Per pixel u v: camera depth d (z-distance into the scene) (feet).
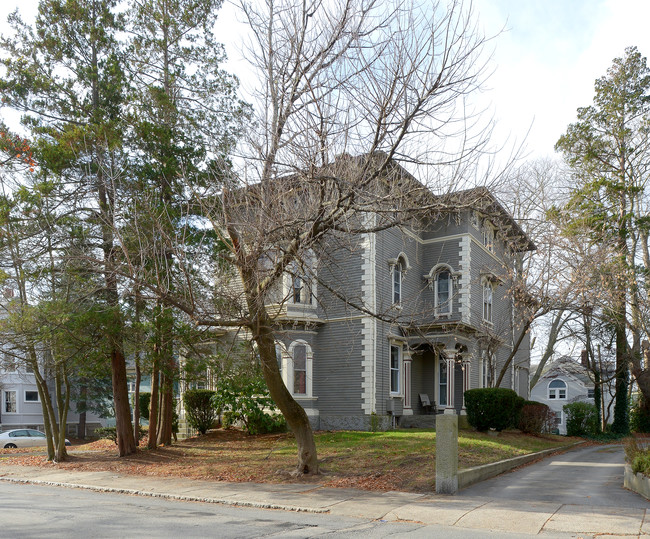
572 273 80.69
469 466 45.96
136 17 65.21
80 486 46.21
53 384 145.79
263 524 29.81
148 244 43.11
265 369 44.60
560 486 41.86
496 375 100.89
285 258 41.45
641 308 100.63
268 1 41.73
